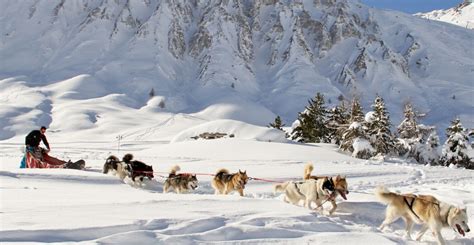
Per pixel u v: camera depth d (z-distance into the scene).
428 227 8.58
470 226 9.50
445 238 8.78
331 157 31.06
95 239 6.35
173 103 158.50
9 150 40.62
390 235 8.14
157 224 7.14
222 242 6.64
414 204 8.56
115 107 129.88
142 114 121.12
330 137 58.06
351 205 11.19
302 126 57.56
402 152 47.69
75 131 99.44
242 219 7.95
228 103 148.88
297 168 21.70
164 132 91.31
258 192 14.38
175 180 13.80
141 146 59.91
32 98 132.88
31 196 9.77
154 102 148.25
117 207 8.38
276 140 49.75
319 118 58.16
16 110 113.56
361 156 42.81
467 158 43.59
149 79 184.88
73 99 142.25
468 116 176.38
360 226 8.98
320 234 7.43
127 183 14.74
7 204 8.42
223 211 8.52
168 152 32.25
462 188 15.58
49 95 143.75
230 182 12.82
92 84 164.62
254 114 141.75
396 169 23.75
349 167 23.34
